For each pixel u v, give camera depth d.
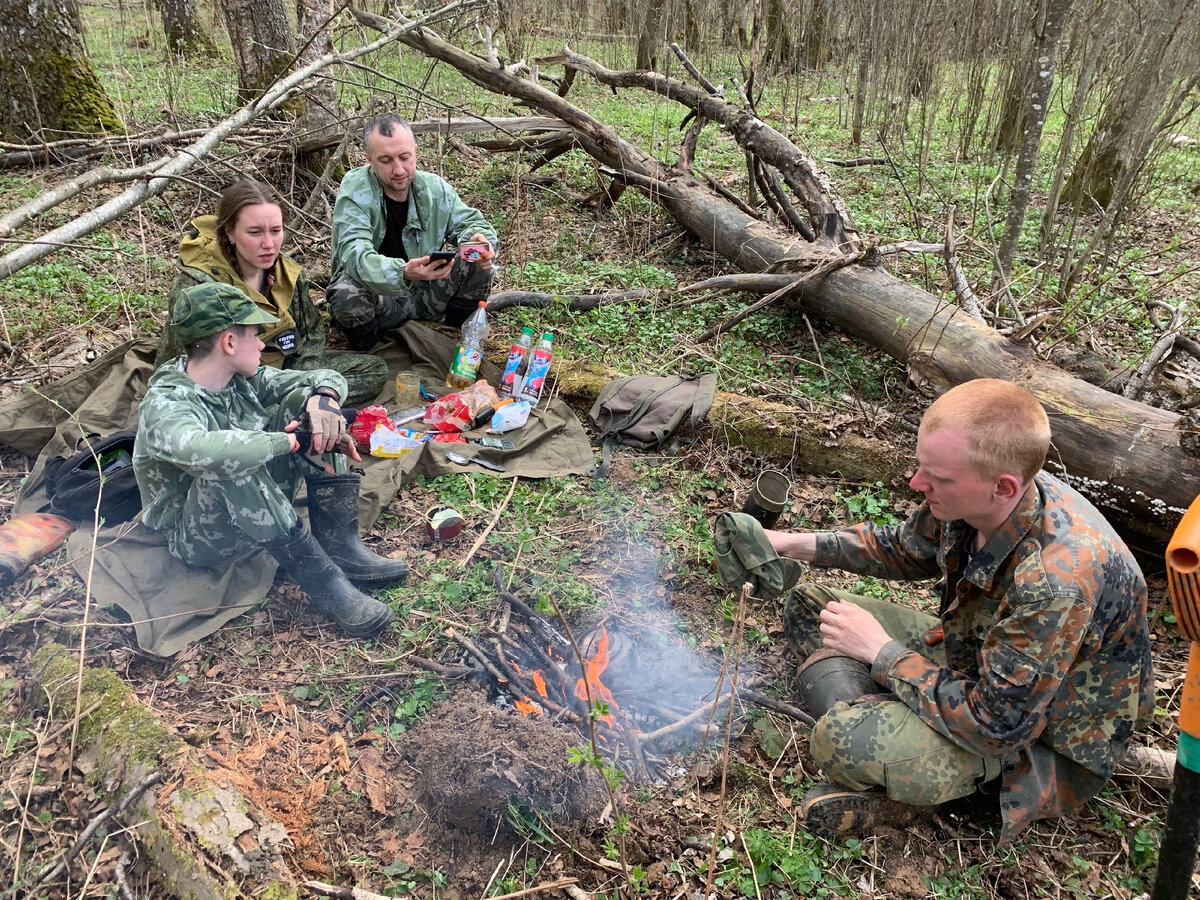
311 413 2.87
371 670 2.82
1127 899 2.25
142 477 2.91
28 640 2.80
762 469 4.03
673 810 2.45
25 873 2.13
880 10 8.93
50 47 6.89
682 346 4.93
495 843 2.30
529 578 3.26
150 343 4.06
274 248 3.75
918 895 2.28
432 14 6.49
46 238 3.59
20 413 3.74
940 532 2.65
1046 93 5.12
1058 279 5.83
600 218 6.85
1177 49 4.97
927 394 4.52
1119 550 2.17
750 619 3.16
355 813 2.35
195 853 2.04
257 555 3.12
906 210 7.28
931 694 2.27
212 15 13.00
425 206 4.57
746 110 6.06
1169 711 2.84
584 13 13.06
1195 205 7.68
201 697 2.67
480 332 4.57
